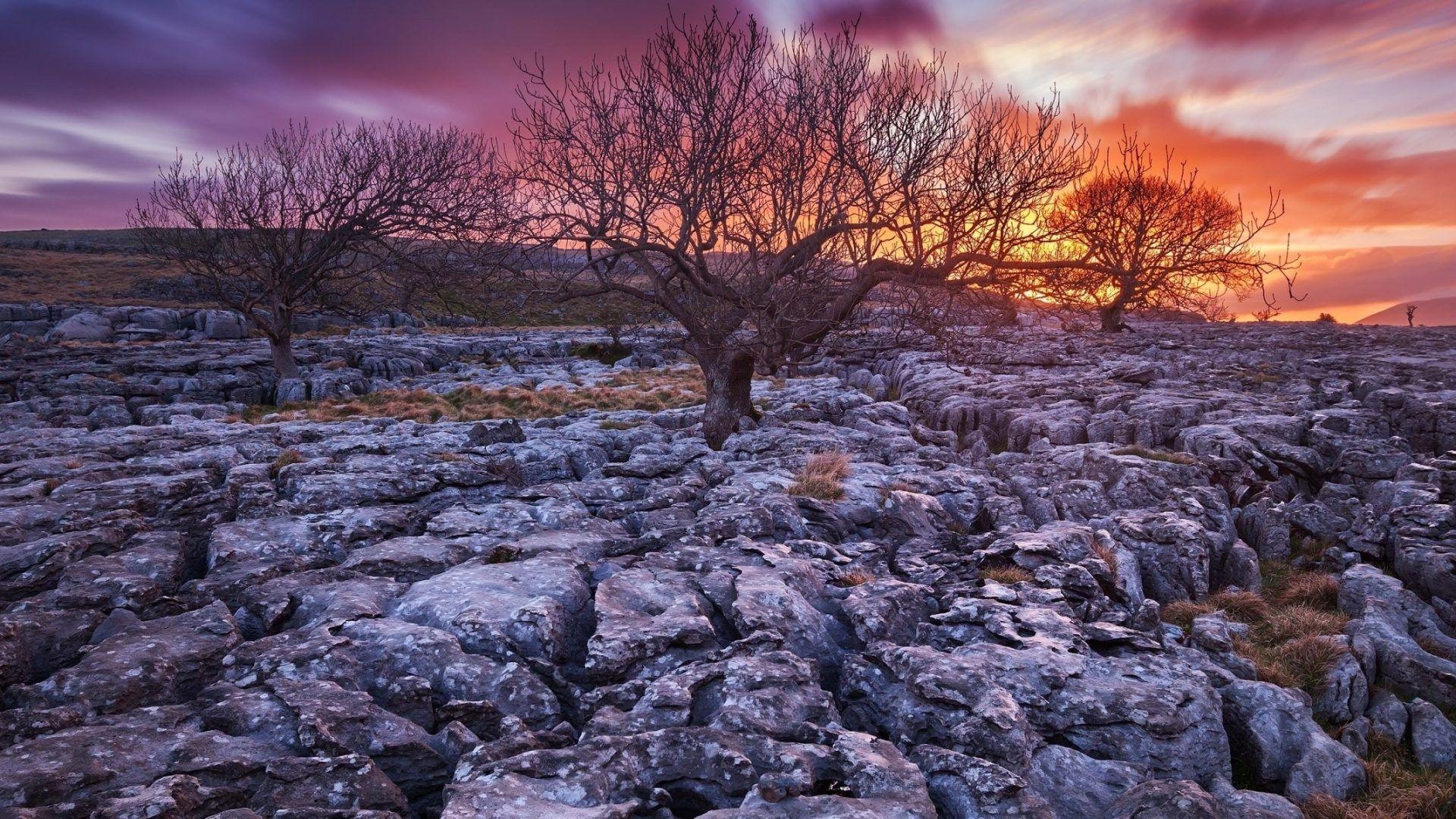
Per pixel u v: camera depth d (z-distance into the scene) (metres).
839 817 5.18
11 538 10.51
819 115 17.44
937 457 19.72
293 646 7.45
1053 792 6.54
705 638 8.08
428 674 7.37
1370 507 15.15
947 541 13.11
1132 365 34.59
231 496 12.79
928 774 6.25
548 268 20.11
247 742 5.98
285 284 39.12
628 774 5.58
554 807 5.15
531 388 42.19
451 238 32.59
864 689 8.00
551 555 10.42
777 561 10.41
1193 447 19.97
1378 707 9.00
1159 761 7.17
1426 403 21.67
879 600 9.67
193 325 72.81
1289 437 20.52
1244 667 9.63
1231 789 6.97
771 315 18.58
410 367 48.47
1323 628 11.16
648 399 34.81
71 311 73.44
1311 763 7.67
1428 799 7.35
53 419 28.69
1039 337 51.94
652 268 20.55
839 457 16.58
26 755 5.48
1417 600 11.40
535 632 8.09
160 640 7.60
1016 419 25.05
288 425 23.50
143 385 35.31
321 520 11.64
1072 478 17.77
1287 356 39.22
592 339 68.19
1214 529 14.47
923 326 18.89
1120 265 17.62
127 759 5.62
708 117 17.73
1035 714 7.43
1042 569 11.05
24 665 7.27
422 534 12.26
